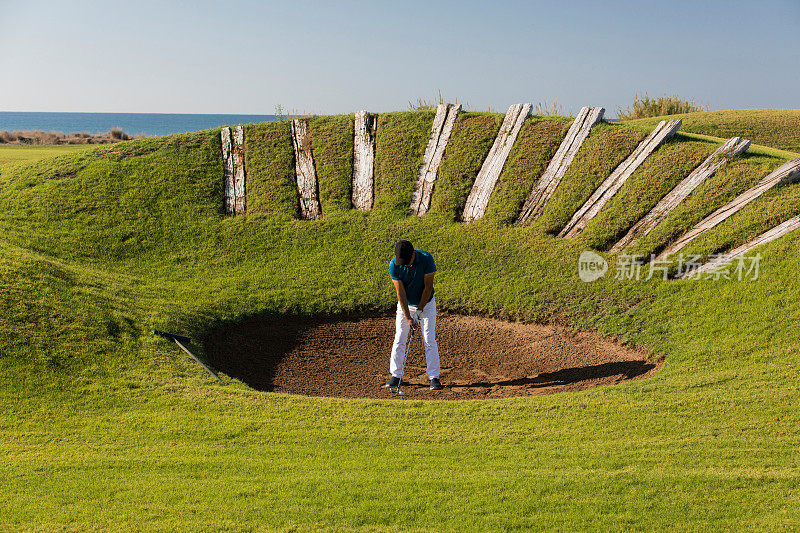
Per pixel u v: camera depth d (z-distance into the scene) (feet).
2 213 44.55
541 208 44.24
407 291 24.97
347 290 37.99
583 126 49.29
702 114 70.13
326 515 13.71
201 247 43.24
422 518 13.61
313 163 52.70
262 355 31.30
